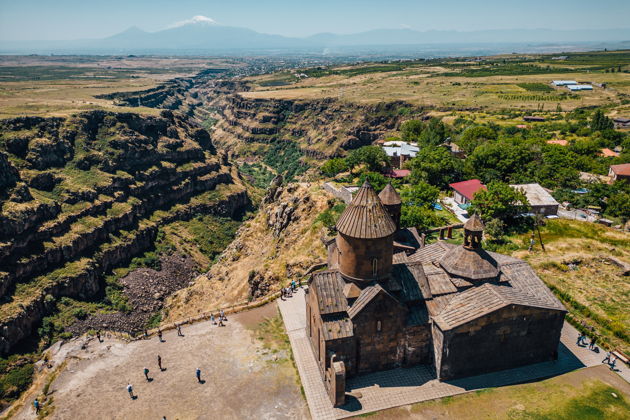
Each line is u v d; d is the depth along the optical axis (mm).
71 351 49031
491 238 69375
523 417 35656
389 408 37375
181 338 50125
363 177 92188
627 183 101562
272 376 42844
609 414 35562
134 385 42812
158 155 159875
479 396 38031
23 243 96500
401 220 65188
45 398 42250
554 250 65812
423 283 41156
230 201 171625
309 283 43031
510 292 39688
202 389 41625
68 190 120375
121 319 94625
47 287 93375
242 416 38125
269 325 51688
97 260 110188
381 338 39719
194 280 108062
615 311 50656
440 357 39000
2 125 121062
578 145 130125
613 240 68312
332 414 37156
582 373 40469
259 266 85750
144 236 130375
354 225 37812
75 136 138625
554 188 96250
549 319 39750
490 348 39531
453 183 95000
